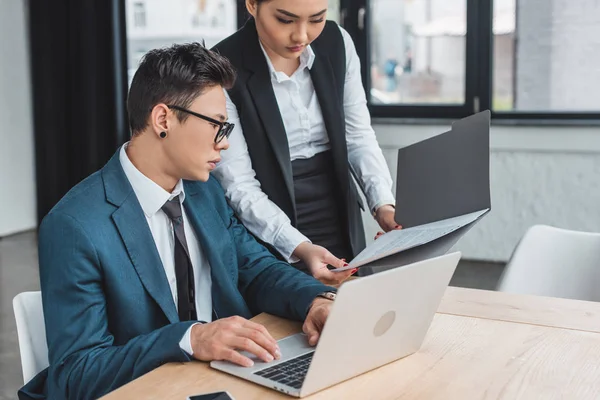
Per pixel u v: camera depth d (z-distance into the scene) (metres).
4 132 6.19
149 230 1.58
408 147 2.04
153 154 1.59
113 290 1.52
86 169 6.15
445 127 5.20
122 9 5.95
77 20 6.01
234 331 1.43
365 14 5.41
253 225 2.09
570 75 5.04
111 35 5.92
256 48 2.16
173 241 1.67
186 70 1.54
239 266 1.86
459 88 5.29
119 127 6.03
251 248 1.89
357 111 2.38
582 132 4.90
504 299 1.84
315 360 1.27
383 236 1.93
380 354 1.41
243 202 2.10
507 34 5.12
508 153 5.11
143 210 1.62
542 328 1.64
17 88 6.24
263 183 2.17
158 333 1.46
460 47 5.24
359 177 2.39
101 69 6.00
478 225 5.25
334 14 5.50
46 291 1.49
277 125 2.15
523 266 2.30
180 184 1.68
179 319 1.66
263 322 1.69
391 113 5.46
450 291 1.90
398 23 5.36
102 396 1.34
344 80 2.30
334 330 1.26
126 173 1.61
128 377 1.43
